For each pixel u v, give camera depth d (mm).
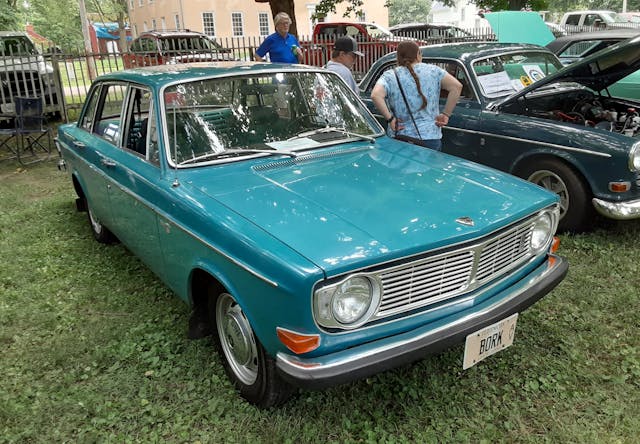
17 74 11117
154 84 3484
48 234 5523
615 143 4527
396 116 4863
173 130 3330
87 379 3188
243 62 4105
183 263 3062
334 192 2914
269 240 2453
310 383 2285
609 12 20797
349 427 2744
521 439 2660
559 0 49375
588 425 2727
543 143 4973
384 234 2480
